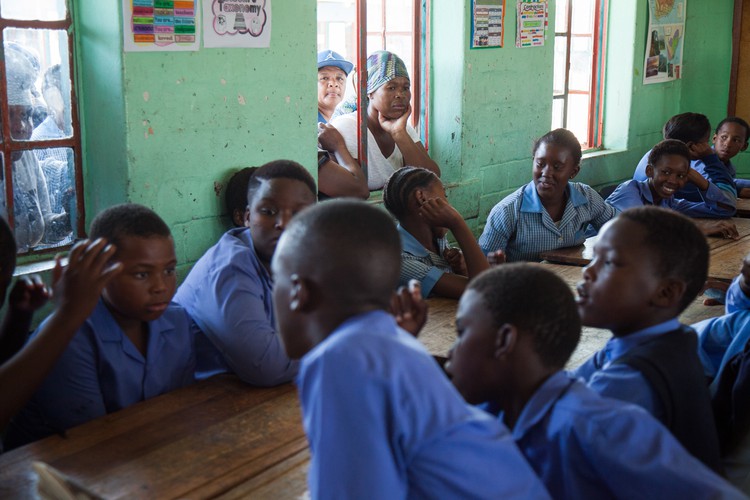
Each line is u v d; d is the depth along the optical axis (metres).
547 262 3.07
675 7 5.82
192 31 2.74
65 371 1.70
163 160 2.72
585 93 5.42
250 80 2.96
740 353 1.77
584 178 5.18
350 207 1.05
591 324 1.45
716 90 6.11
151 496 1.25
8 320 1.78
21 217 2.59
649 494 1.06
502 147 4.38
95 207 2.75
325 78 3.96
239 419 1.55
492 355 1.16
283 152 3.13
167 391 1.85
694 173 3.81
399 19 3.99
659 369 1.31
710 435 1.35
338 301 1.01
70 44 2.63
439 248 2.67
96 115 2.67
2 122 2.50
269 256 2.06
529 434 1.17
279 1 3.01
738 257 2.91
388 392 0.92
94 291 1.54
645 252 1.39
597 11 5.35
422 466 0.93
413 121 4.12
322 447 0.92
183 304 1.99
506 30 4.24
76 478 1.30
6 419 1.46
